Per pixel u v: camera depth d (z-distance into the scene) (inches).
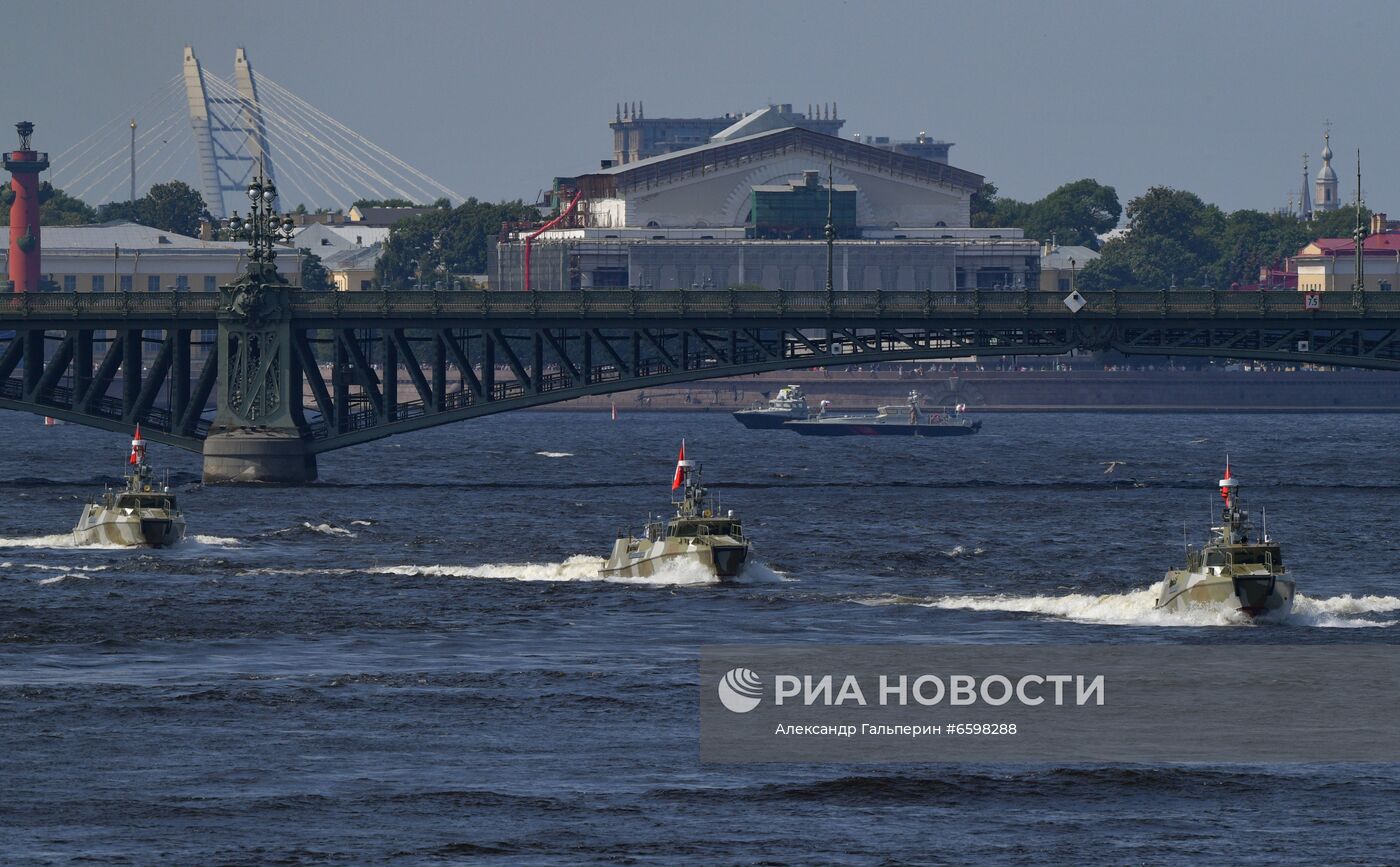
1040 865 7534.5
